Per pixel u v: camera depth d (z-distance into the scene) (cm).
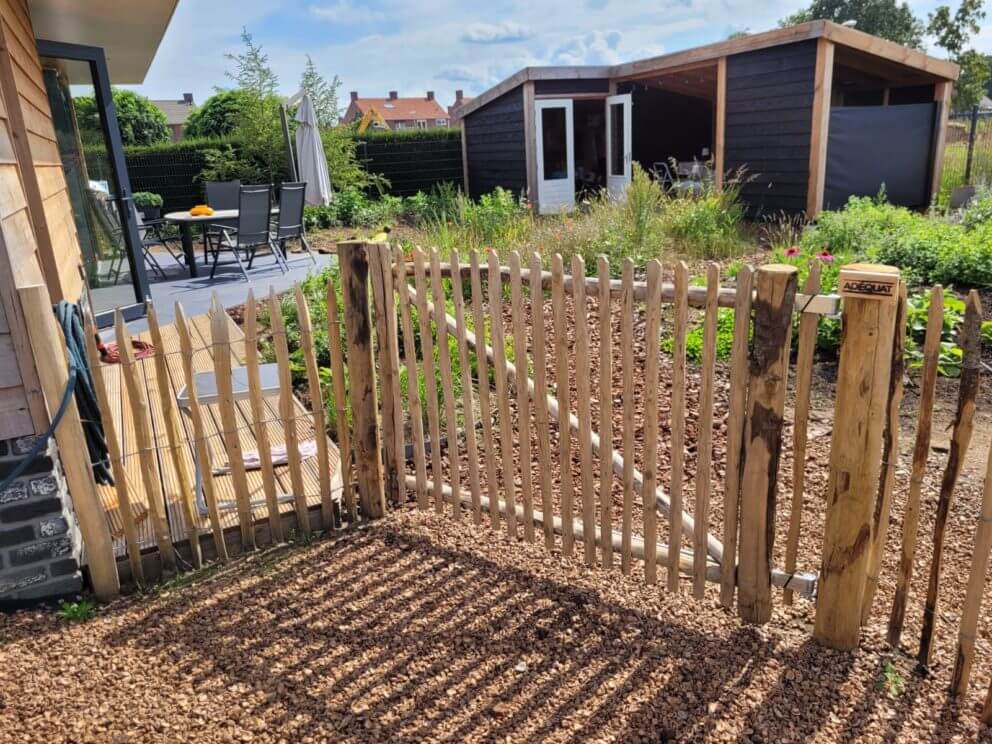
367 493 348
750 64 1183
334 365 327
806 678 235
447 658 252
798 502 245
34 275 293
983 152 1380
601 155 1812
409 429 443
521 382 293
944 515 222
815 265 220
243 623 271
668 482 381
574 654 252
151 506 294
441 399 461
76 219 658
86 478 271
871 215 904
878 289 208
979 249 699
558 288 270
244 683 240
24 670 243
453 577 301
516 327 288
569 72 1441
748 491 247
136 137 2483
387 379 342
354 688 238
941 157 1224
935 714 219
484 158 1666
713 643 254
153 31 664
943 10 3209
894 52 1102
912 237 758
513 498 315
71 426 264
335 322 321
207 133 2034
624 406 267
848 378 220
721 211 988
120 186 682
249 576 304
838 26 1038
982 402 450
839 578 238
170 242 1229
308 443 394
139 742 214
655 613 273
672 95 1722
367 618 274
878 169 1186
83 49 632
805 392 232
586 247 833
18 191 298
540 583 295
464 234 920
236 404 450
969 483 354
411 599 286
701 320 620
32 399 259
